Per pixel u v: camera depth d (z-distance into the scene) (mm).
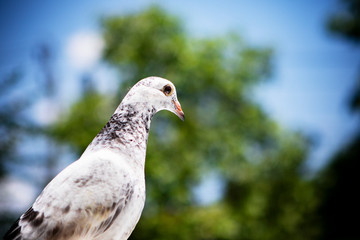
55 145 13320
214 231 13609
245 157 14953
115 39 15562
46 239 2752
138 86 3613
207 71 14195
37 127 11938
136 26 15109
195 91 14438
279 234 15719
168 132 13953
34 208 2871
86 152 3373
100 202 2912
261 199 15188
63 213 2818
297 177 16359
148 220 13219
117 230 3055
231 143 14414
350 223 19078
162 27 15086
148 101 3566
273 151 16234
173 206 13828
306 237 16328
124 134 3418
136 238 13445
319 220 17797
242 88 15227
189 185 13836
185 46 14609
